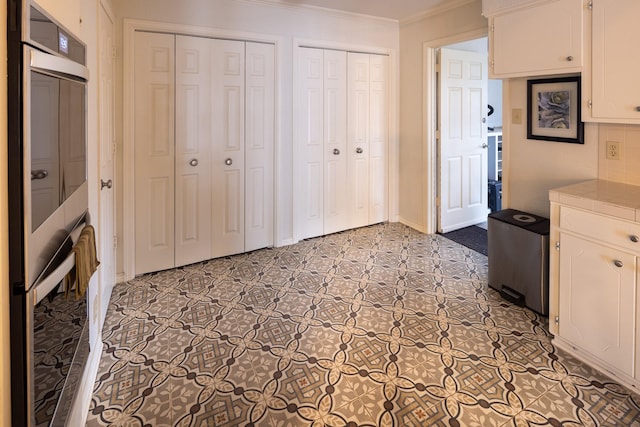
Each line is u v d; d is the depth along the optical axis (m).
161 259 3.22
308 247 3.82
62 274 1.20
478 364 2.01
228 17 3.26
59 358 1.24
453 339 2.24
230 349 2.16
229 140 3.42
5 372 0.96
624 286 1.76
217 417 1.67
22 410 1.00
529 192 2.85
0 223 0.93
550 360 2.03
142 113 2.99
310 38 3.74
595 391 1.79
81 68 1.46
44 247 1.11
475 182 4.51
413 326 2.38
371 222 4.50
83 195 1.61
